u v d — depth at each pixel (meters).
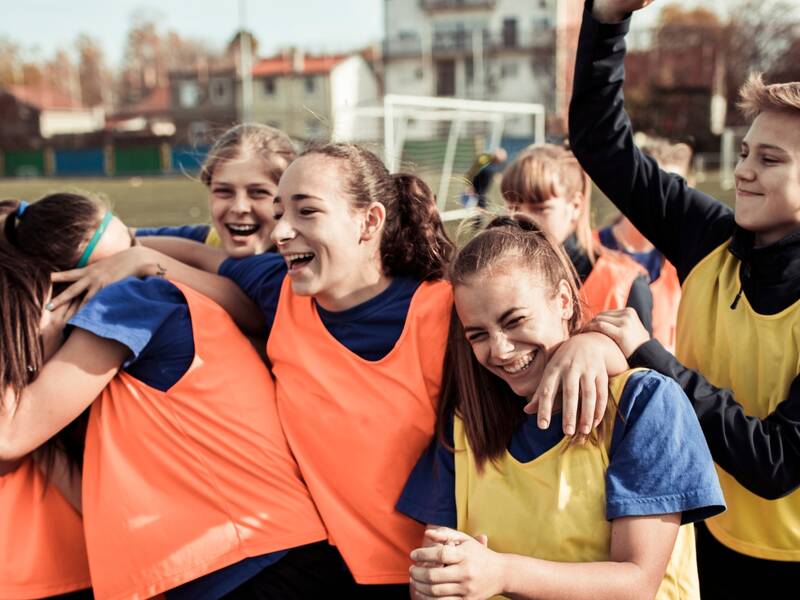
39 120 57.91
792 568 1.79
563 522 1.53
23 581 1.88
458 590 1.42
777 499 1.67
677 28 37.66
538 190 2.76
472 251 1.62
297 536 1.84
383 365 1.84
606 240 3.66
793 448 1.56
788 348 1.70
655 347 1.63
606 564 1.46
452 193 13.28
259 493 1.86
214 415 1.89
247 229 2.37
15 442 1.79
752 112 1.82
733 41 36.53
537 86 40.91
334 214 1.80
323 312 1.93
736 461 1.58
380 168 1.93
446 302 1.89
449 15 43.69
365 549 1.80
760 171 1.72
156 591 1.79
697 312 1.94
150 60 75.75
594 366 1.53
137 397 1.90
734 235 1.86
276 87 49.50
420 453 1.84
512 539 1.59
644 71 37.12
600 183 2.15
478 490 1.66
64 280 1.99
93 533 1.83
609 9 1.96
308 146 1.96
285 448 1.92
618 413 1.54
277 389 1.97
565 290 1.67
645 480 1.49
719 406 1.60
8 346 1.82
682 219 2.05
